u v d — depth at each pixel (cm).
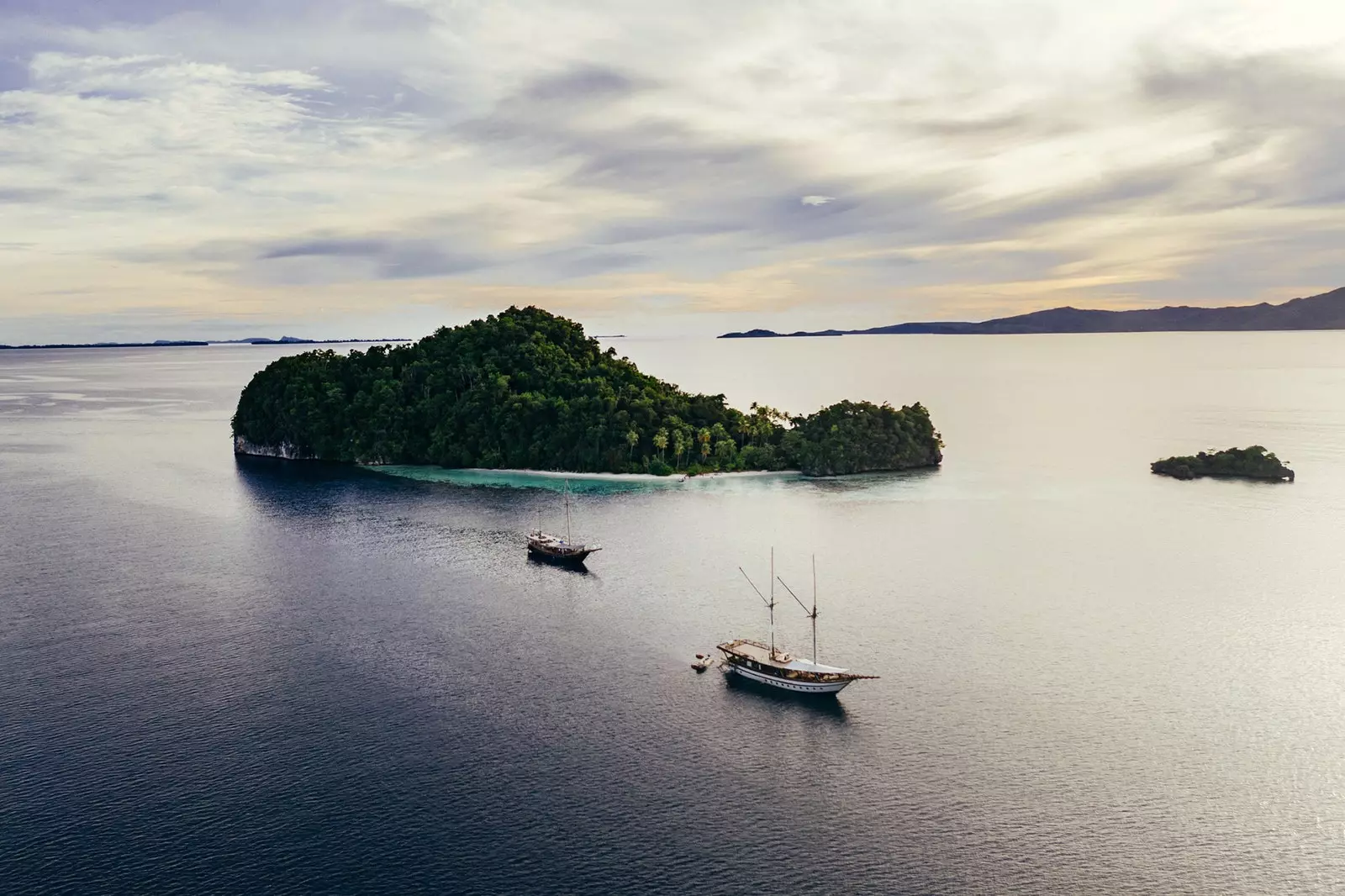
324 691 12400
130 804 9712
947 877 8556
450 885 8475
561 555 18538
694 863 8762
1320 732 11075
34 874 8594
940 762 10481
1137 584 16700
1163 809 9544
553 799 9812
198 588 16850
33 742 10975
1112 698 11981
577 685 12625
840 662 13212
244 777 10244
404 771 10381
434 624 14988
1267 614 15038
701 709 11881
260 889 8412
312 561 18800
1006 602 15750
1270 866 8700
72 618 15250
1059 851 8912
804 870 8662
